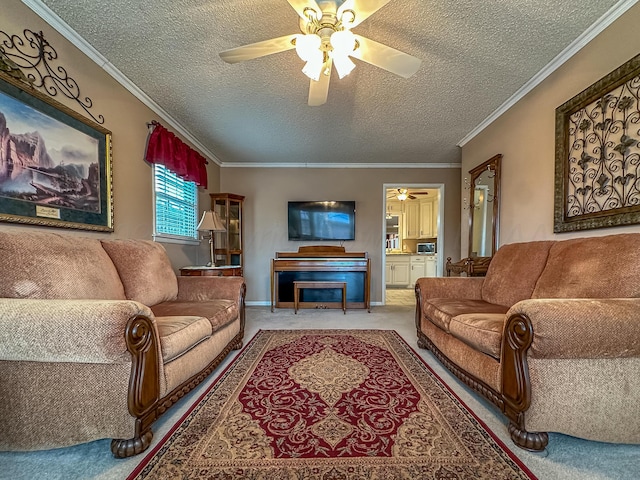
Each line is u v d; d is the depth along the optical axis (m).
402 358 2.33
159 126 2.79
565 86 2.13
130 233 2.51
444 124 3.30
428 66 2.23
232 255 4.66
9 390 1.15
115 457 1.17
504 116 2.90
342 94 2.64
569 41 1.95
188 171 3.34
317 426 1.41
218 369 2.10
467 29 1.84
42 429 1.16
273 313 4.11
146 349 1.20
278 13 1.72
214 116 3.11
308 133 3.59
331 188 4.90
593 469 1.11
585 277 1.61
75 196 1.91
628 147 1.66
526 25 1.81
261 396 1.71
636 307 1.18
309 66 1.59
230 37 1.93
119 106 2.36
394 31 1.86
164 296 2.23
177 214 3.41
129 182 2.49
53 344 1.08
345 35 1.41
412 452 1.22
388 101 2.77
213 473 1.10
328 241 4.85
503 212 2.92
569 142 2.08
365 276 4.27
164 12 1.71
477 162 3.47
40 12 1.67
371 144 3.97
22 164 1.58
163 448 1.24
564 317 1.15
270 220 4.89
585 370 1.19
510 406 1.29
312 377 1.97
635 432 1.19
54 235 1.61
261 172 4.88
